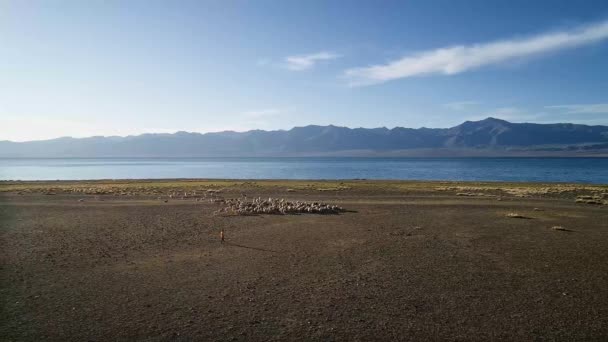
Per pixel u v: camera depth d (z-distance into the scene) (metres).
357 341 9.98
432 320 11.38
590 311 12.10
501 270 16.72
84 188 65.81
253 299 13.04
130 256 18.91
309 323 11.11
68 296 13.24
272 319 11.38
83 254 19.28
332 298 13.17
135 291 13.80
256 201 41.62
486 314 11.84
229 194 56.41
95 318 11.36
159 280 15.09
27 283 14.64
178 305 12.45
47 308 12.12
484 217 32.78
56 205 40.81
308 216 32.97
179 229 26.50
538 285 14.68
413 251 20.17
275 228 26.97
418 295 13.52
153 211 36.06
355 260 18.27
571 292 13.90
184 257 18.73
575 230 26.67
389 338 10.17
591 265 17.58
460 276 15.80
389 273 16.16
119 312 11.83
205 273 16.03
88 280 15.06
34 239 22.98
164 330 10.57
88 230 26.06
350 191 60.59
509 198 50.06
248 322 11.16
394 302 12.83
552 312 12.02
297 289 14.09
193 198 49.47
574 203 44.19
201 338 10.12
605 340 10.10
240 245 21.50
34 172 174.00
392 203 43.66
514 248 21.00
